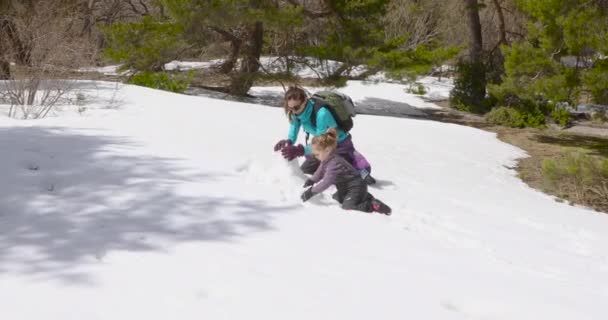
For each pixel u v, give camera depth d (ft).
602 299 12.05
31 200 14.48
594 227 24.02
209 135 27.81
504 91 56.24
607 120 56.29
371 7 74.38
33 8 45.70
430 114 79.56
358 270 11.87
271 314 9.44
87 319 8.88
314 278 11.12
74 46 41.60
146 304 9.49
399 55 71.67
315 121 21.15
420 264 12.93
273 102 76.69
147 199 15.33
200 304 9.62
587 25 47.60
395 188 23.88
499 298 11.01
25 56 38.37
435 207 21.12
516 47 53.67
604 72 48.29
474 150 42.93
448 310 10.21
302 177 21.22
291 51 74.43
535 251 16.94
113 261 11.14
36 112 34.53
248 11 61.87
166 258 11.48
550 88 50.90
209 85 85.46
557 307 10.91
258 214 15.08
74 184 16.16
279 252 12.48
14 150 18.83
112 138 23.21
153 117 33.91
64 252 11.43
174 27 68.39
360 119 48.88
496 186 32.09
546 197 32.81
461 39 119.85
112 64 93.76
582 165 34.99
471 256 14.58
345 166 17.66
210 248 12.24
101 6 124.36
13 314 8.87
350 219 16.08
